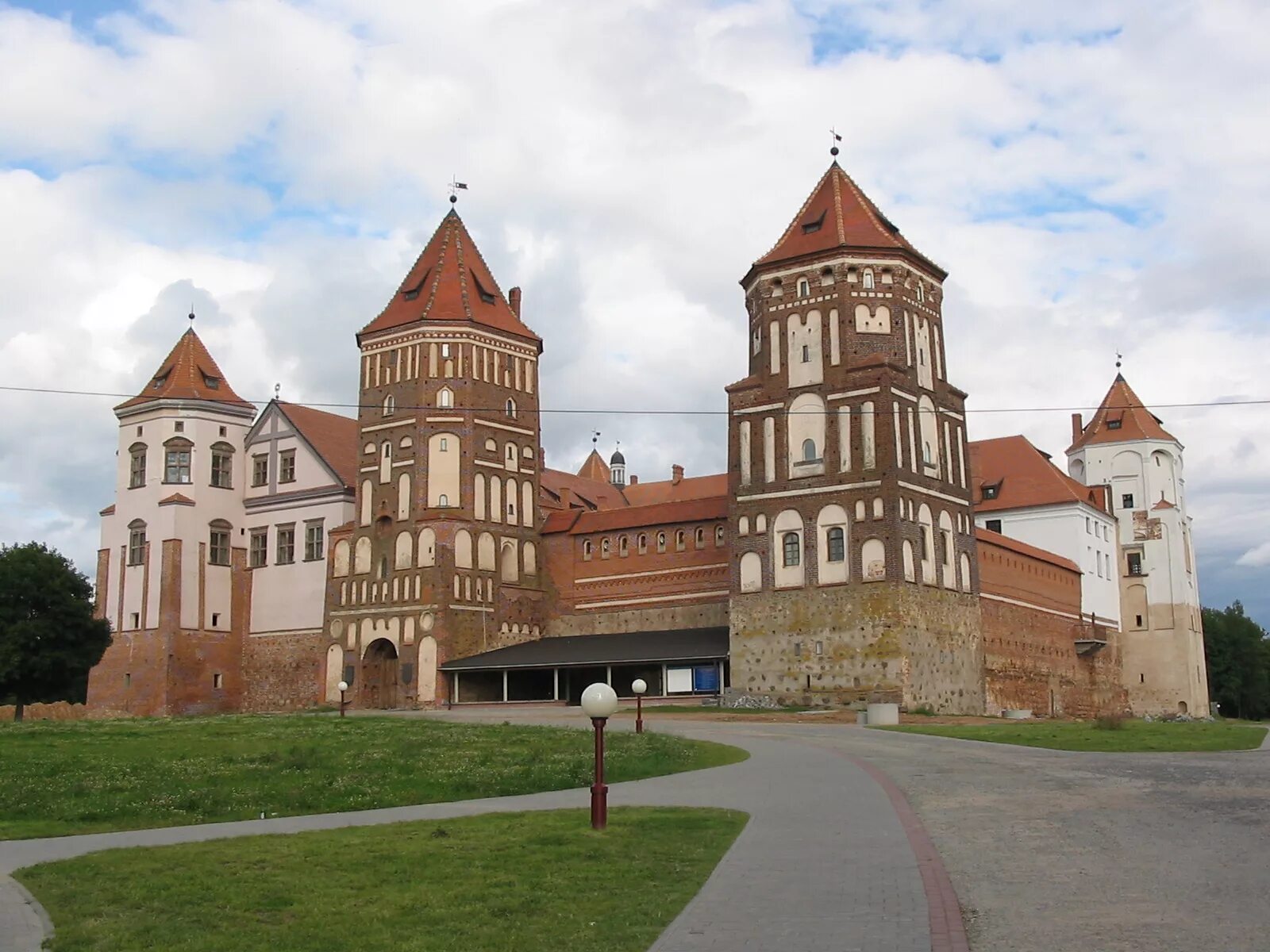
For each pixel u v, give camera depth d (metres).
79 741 43.00
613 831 22.22
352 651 82.00
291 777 32.12
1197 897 16.31
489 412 83.50
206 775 32.53
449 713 68.25
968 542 73.44
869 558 67.19
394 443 82.56
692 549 79.38
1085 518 96.12
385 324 84.19
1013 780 30.09
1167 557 105.94
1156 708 104.38
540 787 30.75
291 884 18.22
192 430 88.38
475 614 80.25
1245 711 133.75
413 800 28.92
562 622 83.62
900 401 69.19
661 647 74.62
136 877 18.86
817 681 67.38
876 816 24.02
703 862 19.41
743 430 72.56
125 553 88.44
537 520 85.69
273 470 89.50
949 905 16.09
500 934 15.31
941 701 68.38
